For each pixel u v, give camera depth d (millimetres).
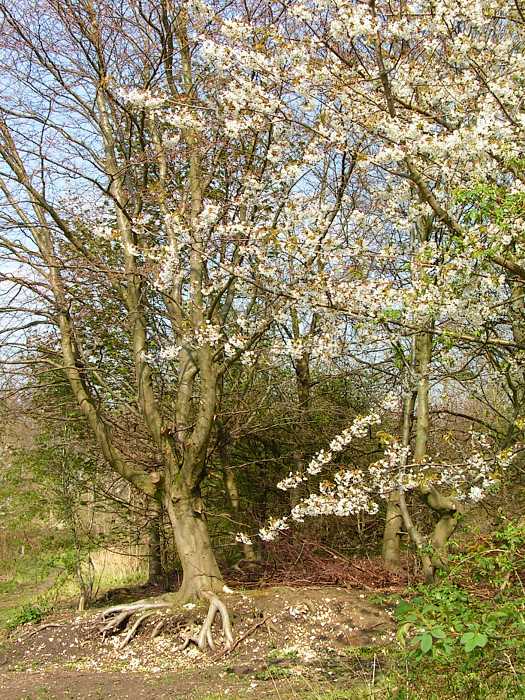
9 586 16172
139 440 12203
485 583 5453
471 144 5469
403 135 5574
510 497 9531
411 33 5738
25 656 9070
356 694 5141
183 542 9914
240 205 8297
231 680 6902
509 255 5852
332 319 6707
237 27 5918
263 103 6016
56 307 10406
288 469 13734
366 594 9430
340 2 5352
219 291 9414
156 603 9570
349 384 13844
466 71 5902
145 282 10625
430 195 5832
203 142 9477
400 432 12430
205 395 10070
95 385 11508
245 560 12242
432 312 5949
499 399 12109
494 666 3830
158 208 10898
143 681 7145
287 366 13492
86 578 13297
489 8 5695
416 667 4164
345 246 6766
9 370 10648
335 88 5816
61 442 11969
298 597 9227
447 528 8695
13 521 14422
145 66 10578
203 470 10258
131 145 10656
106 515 14164
